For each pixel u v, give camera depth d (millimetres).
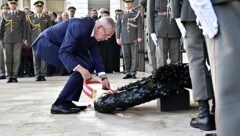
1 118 3193
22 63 8633
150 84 3277
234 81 1122
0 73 8086
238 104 1114
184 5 2451
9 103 4102
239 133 1106
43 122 2980
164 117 3084
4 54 7348
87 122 2939
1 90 5551
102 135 2475
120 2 19641
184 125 2734
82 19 3260
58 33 3355
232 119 1114
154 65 5555
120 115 3223
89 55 3500
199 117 2602
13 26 7160
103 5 19875
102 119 3053
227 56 1136
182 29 2525
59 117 3191
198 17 1244
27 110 3600
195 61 2506
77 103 3898
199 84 2502
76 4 19172
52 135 2516
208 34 1184
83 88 3430
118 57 10000
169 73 3299
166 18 4539
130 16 7613
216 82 1160
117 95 3281
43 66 7457
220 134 1140
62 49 3199
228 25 1143
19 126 2842
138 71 9297
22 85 6395
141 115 3207
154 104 3824
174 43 4676
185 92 3422
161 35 4578
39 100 4324
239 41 1126
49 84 6535
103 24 3268
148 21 4574
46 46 3363
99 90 5043
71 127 2762
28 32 7395
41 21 7875
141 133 2508
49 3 21812
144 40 9109
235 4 1129
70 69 3215
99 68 3469
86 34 3236
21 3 17719
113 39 9766
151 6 4508
